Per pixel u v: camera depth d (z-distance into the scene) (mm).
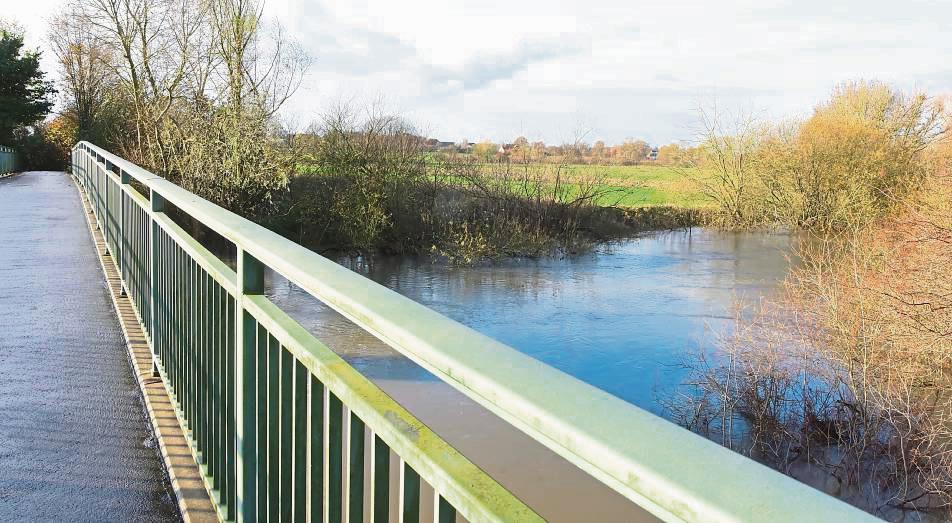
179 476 2650
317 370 1251
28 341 4707
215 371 2266
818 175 23828
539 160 22578
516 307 13945
